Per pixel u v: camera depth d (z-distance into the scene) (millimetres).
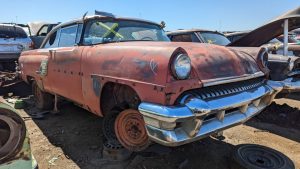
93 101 3590
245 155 3402
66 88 4215
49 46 5141
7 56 9078
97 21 4195
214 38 7297
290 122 5117
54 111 5398
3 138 2363
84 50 3771
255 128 4867
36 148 3932
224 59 3279
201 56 3082
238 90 3273
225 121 3037
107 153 3570
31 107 6000
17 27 9617
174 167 3410
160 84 2668
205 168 3428
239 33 9344
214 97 2961
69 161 3562
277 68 5004
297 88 5098
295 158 3775
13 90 6957
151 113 2678
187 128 2715
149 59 2836
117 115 3416
